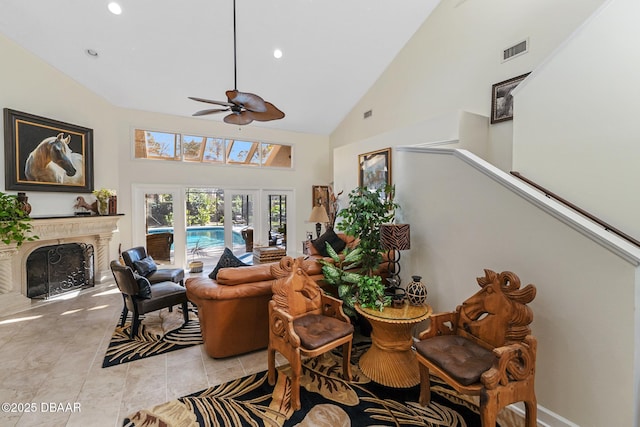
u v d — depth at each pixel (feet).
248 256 22.70
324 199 25.70
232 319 8.29
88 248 15.84
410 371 7.54
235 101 9.21
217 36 14.15
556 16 10.71
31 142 13.12
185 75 16.20
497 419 6.18
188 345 9.41
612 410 5.08
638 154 7.29
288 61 16.79
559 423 5.72
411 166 9.27
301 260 8.21
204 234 21.02
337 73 18.62
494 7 12.73
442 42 15.12
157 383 7.33
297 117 22.47
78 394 6.88
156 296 10.13
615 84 7.67
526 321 5.56
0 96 12.21
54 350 8.97
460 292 7.82
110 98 16.88
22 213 11.67
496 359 4.98
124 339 9.77
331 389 7.13
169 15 12.69
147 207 18.85
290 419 6.10
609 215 7.77
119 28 12.84
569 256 5.59
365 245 9.02
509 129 12.25
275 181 23.63
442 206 8.27
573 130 8.48
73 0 11.41
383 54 17.75
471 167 7.43
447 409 6.44
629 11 7.43
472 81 13.73
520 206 6.38
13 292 12.44
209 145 20.90
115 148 17.42
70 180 14.79
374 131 20.15
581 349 5.46
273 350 7.27
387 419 6.11
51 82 13.98
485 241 7.14
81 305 13.07
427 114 16.07
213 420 6.05
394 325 7.26
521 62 11.79
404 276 9.66
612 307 5.06
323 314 8.39
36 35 12.47
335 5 13.92
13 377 7.55
